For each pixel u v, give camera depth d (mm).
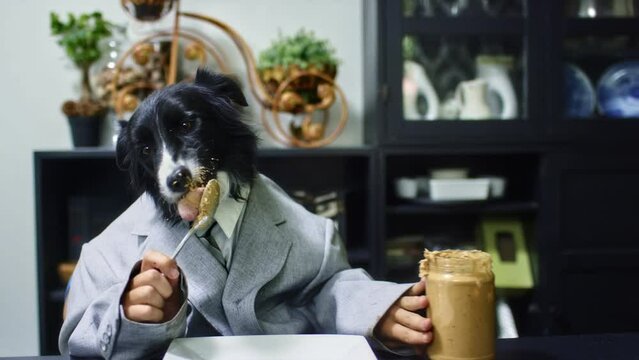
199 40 1796
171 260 615
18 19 1791
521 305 1787
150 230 747
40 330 1540
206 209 646
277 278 764
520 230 1784
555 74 1636
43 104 1807
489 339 592
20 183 1812
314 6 1854
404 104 1622
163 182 665
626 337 735
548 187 1647
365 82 1802
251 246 751
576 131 1641
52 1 1795
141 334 608
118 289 661
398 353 675
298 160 1852
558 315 1646
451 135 1608
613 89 1718
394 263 1728
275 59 1627
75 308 734
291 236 791
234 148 730
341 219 1683
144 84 1623
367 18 1748
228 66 1816
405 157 1858
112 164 1820
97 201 1798
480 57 1705
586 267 1654
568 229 1658
